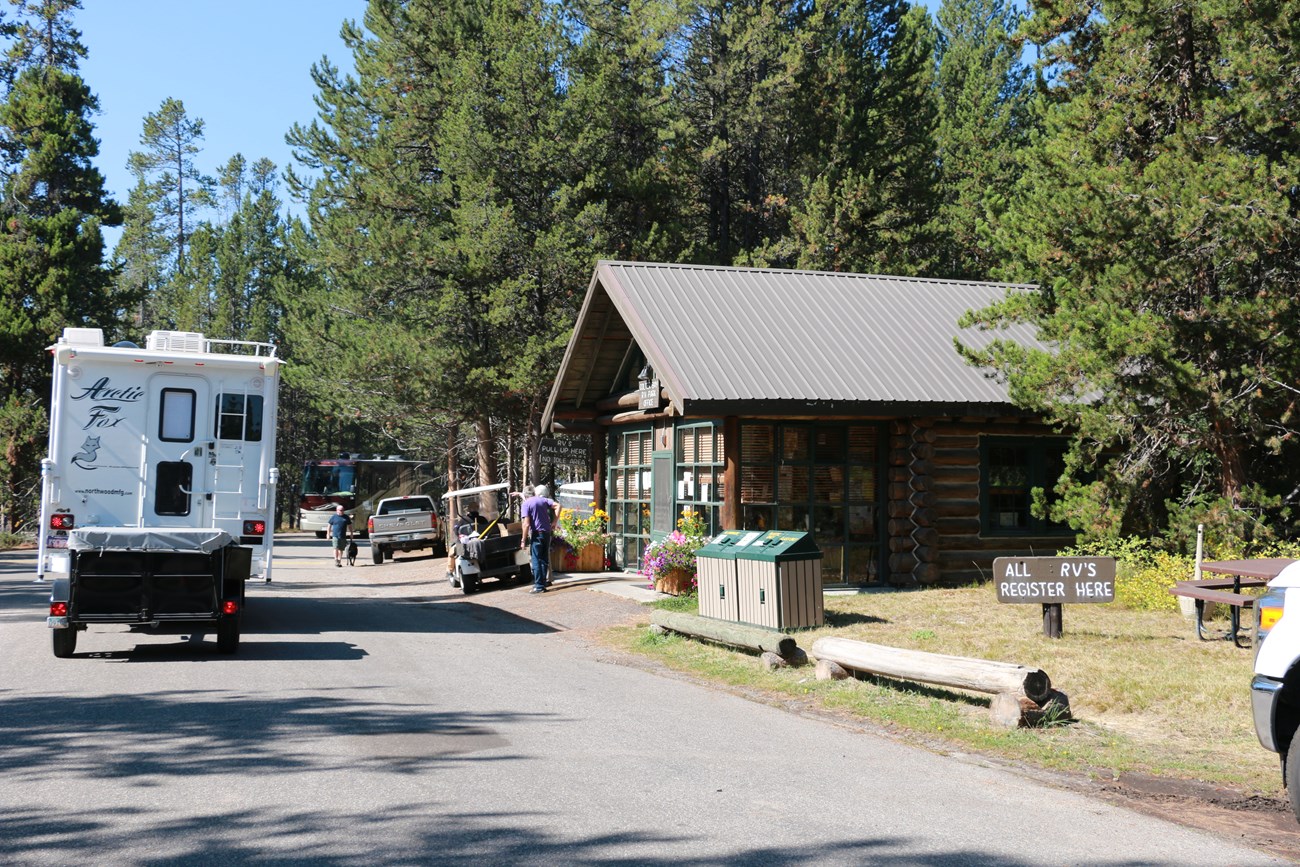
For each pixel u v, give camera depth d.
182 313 61.94
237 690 9.70
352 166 35.53
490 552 21.81
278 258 65.50
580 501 33.59
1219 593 11.02
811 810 6.18
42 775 6.64
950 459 18.55
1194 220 13.25
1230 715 8.67
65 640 11.69
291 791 6.32
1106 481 15.66
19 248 38.66
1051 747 7.99
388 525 33.19
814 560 13.45
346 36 37.50
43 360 38.94
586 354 21.81
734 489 17.23
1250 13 13.09
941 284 22.36
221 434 14.17
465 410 32.91
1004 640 11.95
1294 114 13.14
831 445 18.39
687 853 5.31
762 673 11.27
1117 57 15.00
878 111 36.19
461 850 5.29
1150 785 7.11
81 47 48.91
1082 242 14.69
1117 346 13.66
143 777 6.61
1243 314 13.40
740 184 39.91
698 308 18.92
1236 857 5.50
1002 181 39.44
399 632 14.92
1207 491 16.59
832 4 36.53
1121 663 10.48
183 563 11.75
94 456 13.76
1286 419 14.27
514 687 10.36
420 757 7.24
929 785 6.91
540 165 32.09
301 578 27.55
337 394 34.94
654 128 35.06
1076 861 5.35
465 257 31.81
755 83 35.91
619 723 8.71
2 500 37.66
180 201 83.31
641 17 36.06
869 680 10.53
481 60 33.12
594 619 16.14
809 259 34.47
